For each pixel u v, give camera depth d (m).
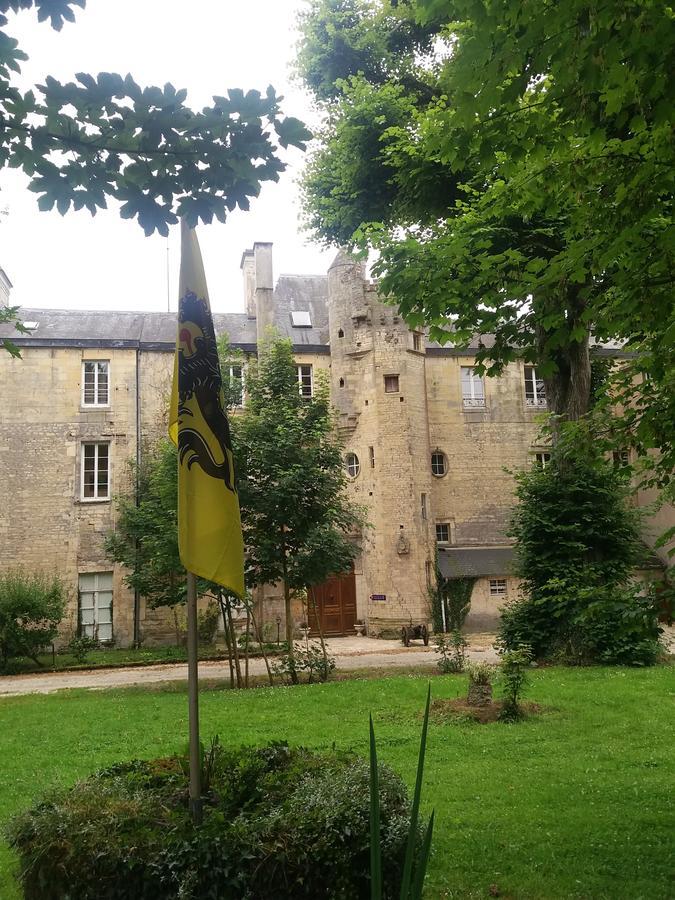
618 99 4.48
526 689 11.63
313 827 4.34
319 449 15.69
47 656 22.50
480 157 5.39
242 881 4.11
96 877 4.16
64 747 9.69
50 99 3.82
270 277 27.38
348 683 14.09
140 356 25.94
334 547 15.34
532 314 7.13
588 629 15.90
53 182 4.09
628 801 6.98
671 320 5.95
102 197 4.19
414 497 25.27
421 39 18.83
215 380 5.50
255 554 14.94
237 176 4.22
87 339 25.56
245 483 14.81
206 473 5.27
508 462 28.31
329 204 19.19
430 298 7.14
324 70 19.62
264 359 17.23
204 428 5.34
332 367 26.73
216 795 5.08
